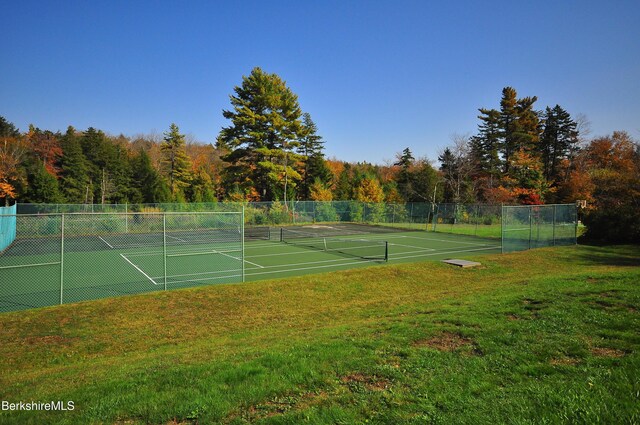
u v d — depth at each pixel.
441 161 55.03
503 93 54.03
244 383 4.77
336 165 84.19
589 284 10.24
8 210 24.53
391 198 54.94
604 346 5.51
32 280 14.59
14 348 8.06
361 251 23.19
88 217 31.20
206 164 68.44
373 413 3.90
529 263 17.78
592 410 3.68
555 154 57.25
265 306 11.31
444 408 3.96
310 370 5.05
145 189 53.88
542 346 5.59
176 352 7.30
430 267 16.58
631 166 38.59
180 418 3.99
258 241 28.33
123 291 12.84
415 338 6.38
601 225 24.34
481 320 7.18
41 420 4.10
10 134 59.50
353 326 7.88
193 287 12.91
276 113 45.31
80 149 53.41
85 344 8.43
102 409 4.24
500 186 47.47
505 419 3.67
